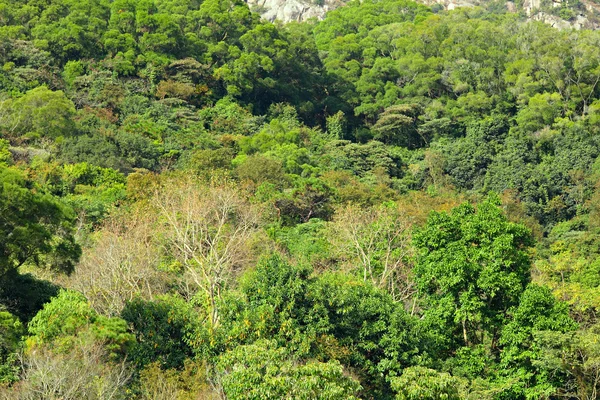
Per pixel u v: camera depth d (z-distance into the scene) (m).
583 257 87.25
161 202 69.38
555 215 124.00
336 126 152.25
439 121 151.00
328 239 74.44
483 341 54.34
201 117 140.25
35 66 137.38
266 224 83.00
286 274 49.16
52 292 54.72
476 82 163.50
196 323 48.94
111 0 173.88
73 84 137.62
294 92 164.00
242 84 154.00
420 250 55.69
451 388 42.41
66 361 40.47
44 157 96.44
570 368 48.38
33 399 38.78
